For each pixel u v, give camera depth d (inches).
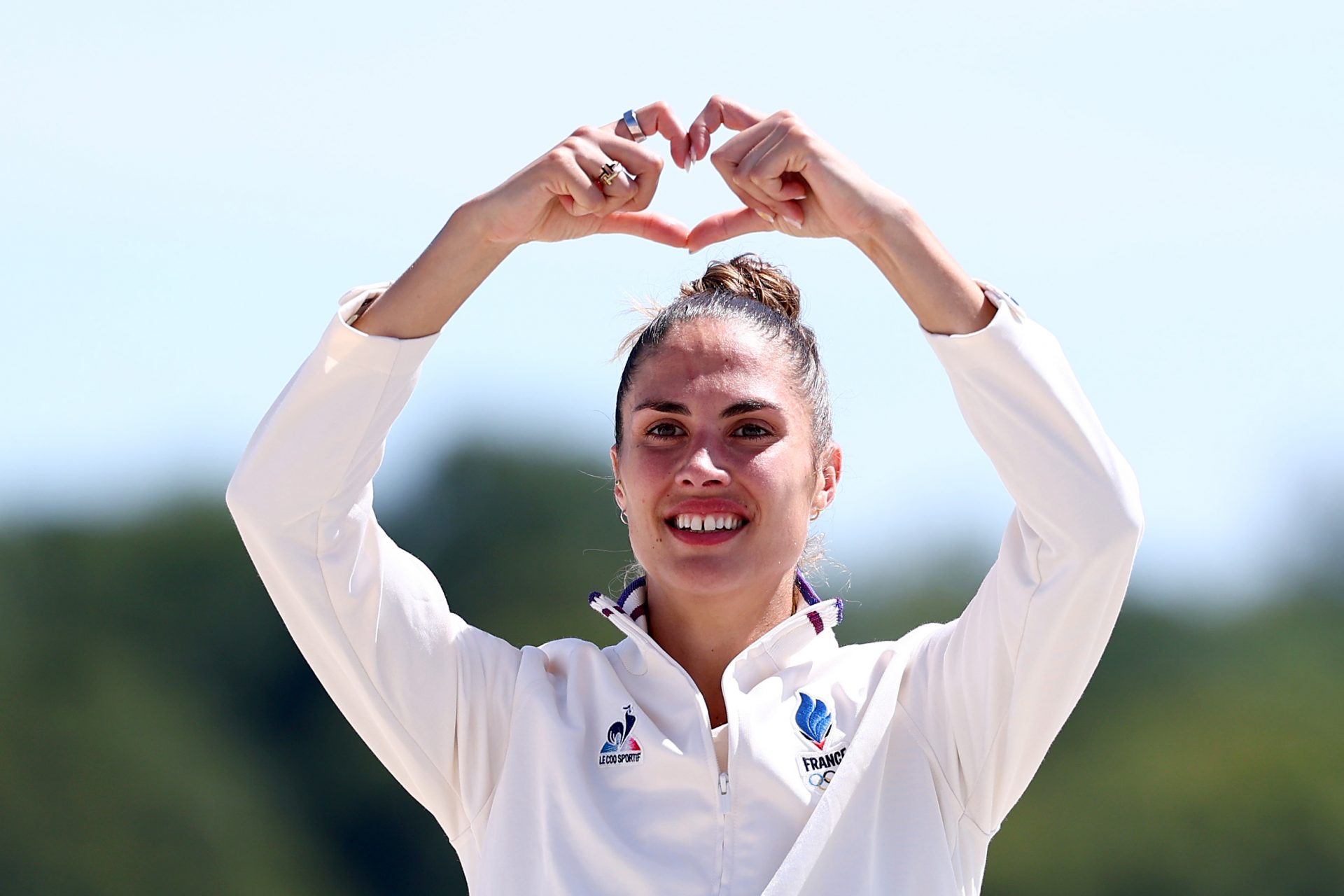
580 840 561.3
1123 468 537.0
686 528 584.1
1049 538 536.1
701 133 568.4
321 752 2915.8
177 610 2984.7
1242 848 2965.1
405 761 582.9
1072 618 537.3
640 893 548.4
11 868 2812.5
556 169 543.8
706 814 557.3
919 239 540.1
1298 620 3174.2
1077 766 3024.1
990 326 533.0
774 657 586.2
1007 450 537.0
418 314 560.4
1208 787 3004.4
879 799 565.0
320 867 2864.2
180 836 2864.2
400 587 584.1
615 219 579.8
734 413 584.7
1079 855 2962.6
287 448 556.4
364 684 573.6
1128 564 534.0
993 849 2955.2
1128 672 3095.5
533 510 3100.4
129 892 2822.3
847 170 541.3
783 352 603.5
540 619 3041.3
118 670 2947.8
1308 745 3046.3
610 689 588.7
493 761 589.9
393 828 2874.0
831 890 546.9
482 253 557.0
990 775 566.6
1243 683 3090.6
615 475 637.3
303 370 560.7
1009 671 553.9
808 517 604.1
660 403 587.8
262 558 566.6
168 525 3038.9
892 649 596.1
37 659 2950.3
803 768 564.4
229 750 2918.3
